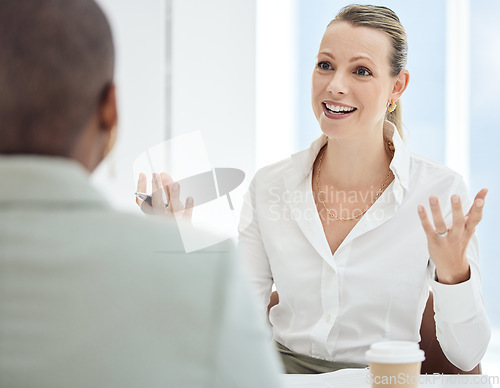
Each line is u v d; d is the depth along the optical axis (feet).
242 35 15.87
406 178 6.89
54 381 2.34
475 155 17.74
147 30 14.92
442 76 17.79
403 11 17.80
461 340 5.93
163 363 2.41
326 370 6.59
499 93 17.60
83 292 2.41
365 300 6.70
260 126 17.37
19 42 2.40
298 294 6.94
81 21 2.47
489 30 17.62
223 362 2.49
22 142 2.48
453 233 5.31
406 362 4.32
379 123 7.02
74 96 2.47
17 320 2.38
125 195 14.29
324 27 17.79
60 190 2.49
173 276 2.49
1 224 2.44
